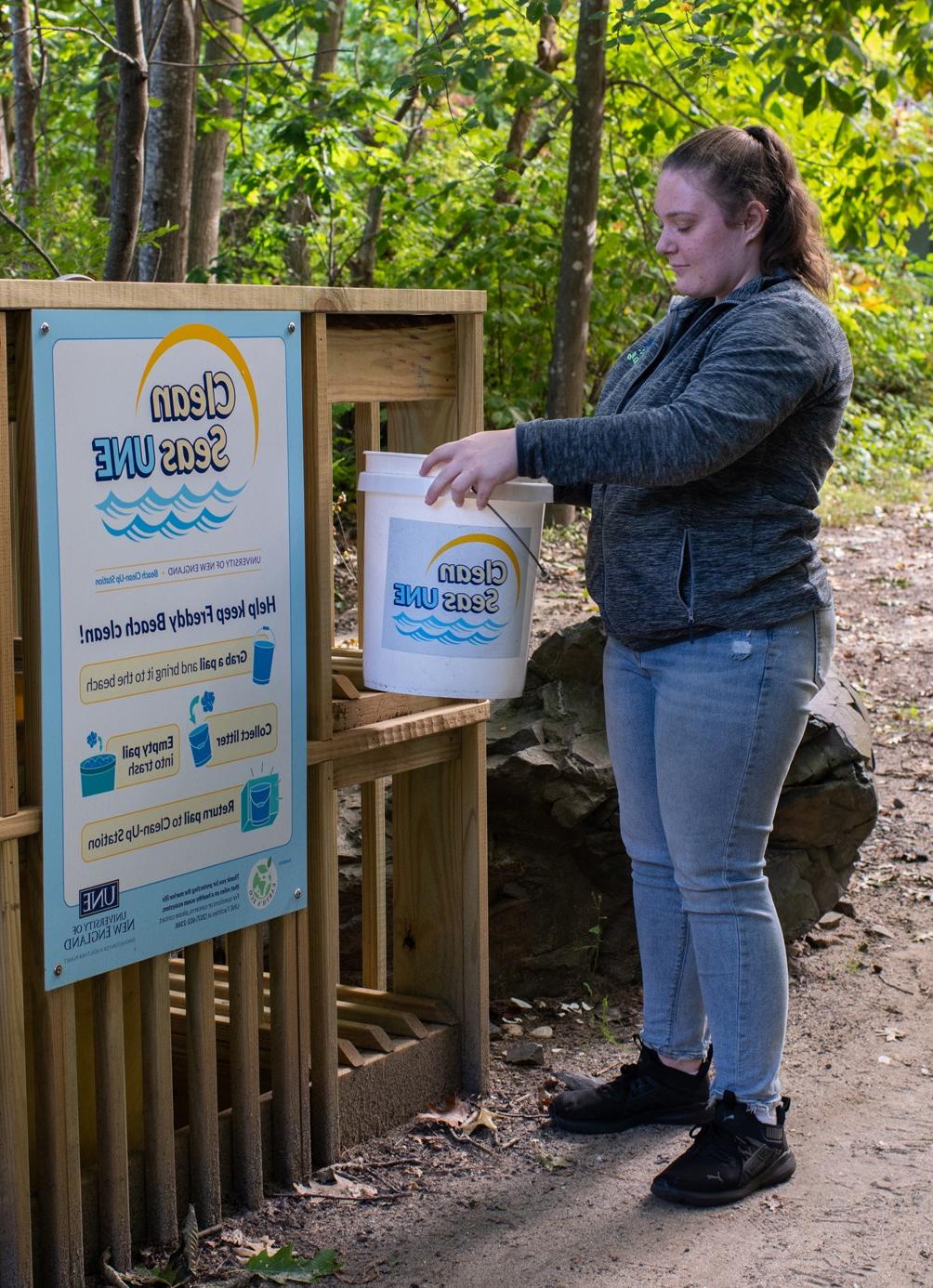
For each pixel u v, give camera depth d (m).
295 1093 2.79
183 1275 2.48
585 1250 2.58
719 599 2.63
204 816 2.52
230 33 7.86
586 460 2.47
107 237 4.90
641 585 2.71
